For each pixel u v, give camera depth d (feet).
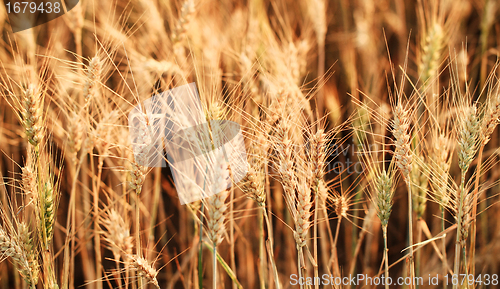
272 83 4.88
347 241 5.33
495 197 5.30
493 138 5.31
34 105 4.61
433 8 5.20
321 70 5.28
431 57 5.11
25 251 4.68
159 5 5.32
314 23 5.29
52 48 5.08
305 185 4.63
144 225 5.16
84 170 5.12
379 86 5.35
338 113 5.22
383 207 4.72
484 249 5.25
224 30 5.32
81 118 4.79
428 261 5.32
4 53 5.11
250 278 5.26
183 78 4.79
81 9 5.02
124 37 4.97
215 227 4.58
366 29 5.58
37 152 4.63
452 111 4.85
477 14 6.03
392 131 4.68
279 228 5.24
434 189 4.87
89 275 5.16
